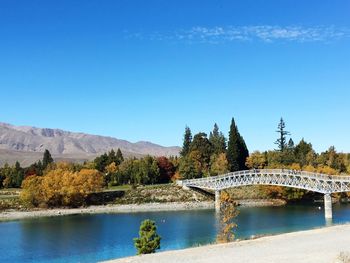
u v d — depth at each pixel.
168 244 64.75
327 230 54.38
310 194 141.12
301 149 179.62
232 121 161.12
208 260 36.34
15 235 80.62
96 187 134.50
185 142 195.25
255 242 45.75
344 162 167.00
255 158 161.25
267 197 138.88
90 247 66.44
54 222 100.06
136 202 133.75
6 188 168.62
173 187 142.62
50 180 130.88
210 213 110.00
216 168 154.62
